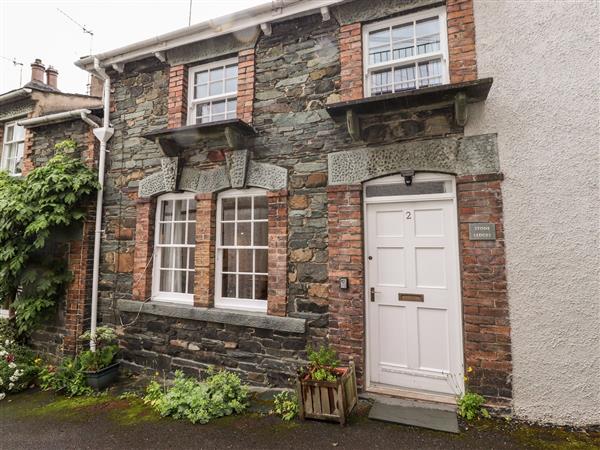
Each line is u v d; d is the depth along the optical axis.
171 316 4.65
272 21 4.40
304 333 3.96
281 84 4.40
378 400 3.55
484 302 3.30
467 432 3.01
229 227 4.71
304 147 4.20
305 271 4.04
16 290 5.49
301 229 4.11
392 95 3.35
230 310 4.40
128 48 5.08
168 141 4.73
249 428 3.26
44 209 5.07
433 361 3.60
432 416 3.25
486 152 3.40
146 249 4.97
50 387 4.56
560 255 3.13
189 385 3.91
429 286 3.65
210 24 4.56
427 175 3.70
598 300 3.02
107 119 5.39
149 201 5.03
